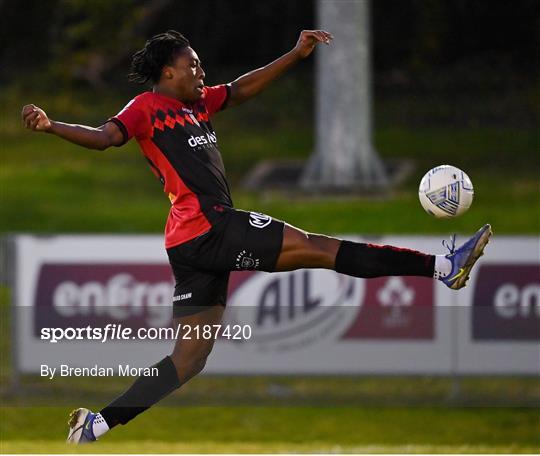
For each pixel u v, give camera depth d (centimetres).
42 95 10325
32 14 11150
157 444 3331
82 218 6856
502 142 8819
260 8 11125
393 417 4131
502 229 6322
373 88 10362
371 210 6644
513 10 10738
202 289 2152
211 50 11156
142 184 7781
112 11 10238
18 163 8344
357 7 6975
